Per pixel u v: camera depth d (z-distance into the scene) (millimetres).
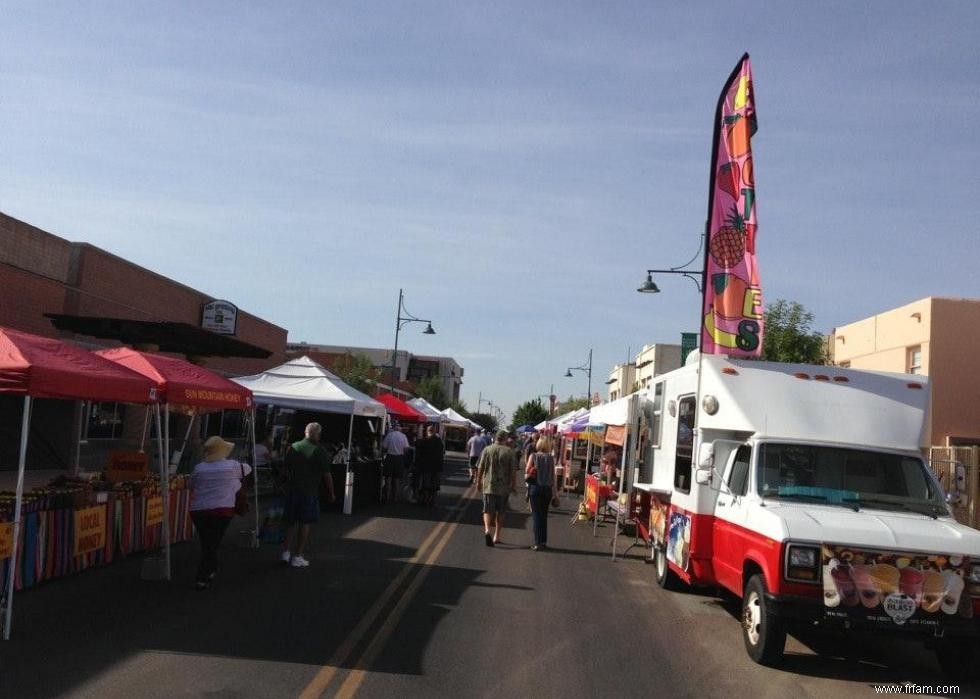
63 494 10023
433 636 8281
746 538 8586
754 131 12086
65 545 9961
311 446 11852
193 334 15328
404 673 7000
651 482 13195
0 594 8422
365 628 8438
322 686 6520
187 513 13516
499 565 13008
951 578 7543
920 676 8023
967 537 7844
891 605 7484
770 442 9289
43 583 9688
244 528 15266
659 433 12672
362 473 20094
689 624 9648
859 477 9070
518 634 8609
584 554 14930
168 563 10422
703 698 6883
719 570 9594
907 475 9172
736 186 12070
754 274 11812
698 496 10078
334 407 19375
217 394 11648
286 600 9555
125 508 11469
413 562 12750
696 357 11852
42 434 21828
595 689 6930
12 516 8852
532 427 55531
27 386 7734
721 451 10109
